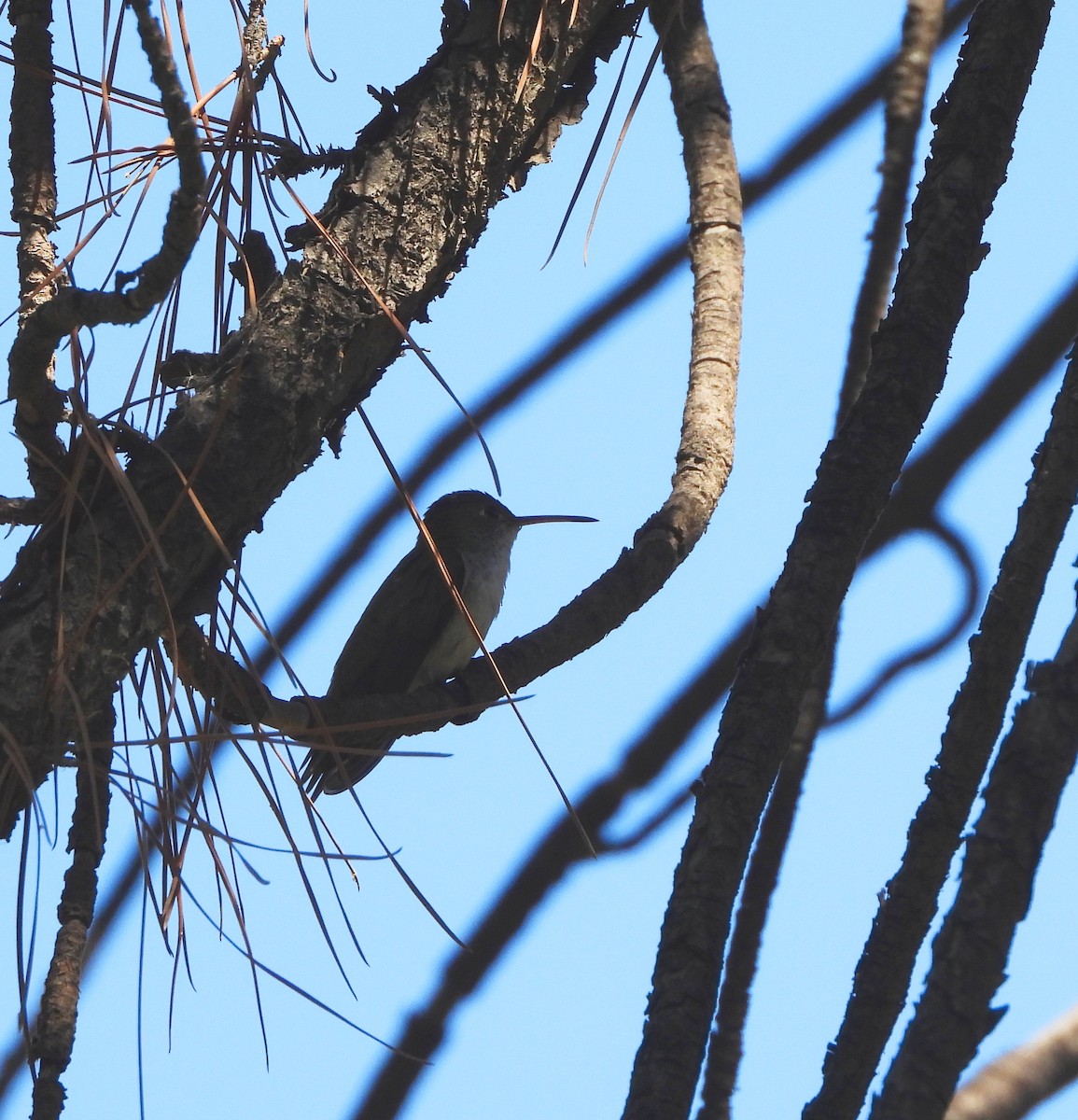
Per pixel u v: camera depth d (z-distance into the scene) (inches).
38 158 213.0
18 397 190.1
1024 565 157.6
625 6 241.8
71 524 197.3
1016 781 139.5
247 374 207.8
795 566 174.9
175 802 184.4
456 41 232.2
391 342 221.5
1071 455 159.2
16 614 191.0
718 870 156.6
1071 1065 139.8
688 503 279.4
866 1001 148.9
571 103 239.8
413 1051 222.5
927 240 191.0
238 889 177.2
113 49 207.2
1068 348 249.8
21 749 181.3
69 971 180.1
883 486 178.7
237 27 216.4
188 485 185.5
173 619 197.6
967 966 134.5
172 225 163.0
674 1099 143.0
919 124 259.9
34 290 207.3
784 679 167.8
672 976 151.1
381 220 221.9
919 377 183.2
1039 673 143.1
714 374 293.4
